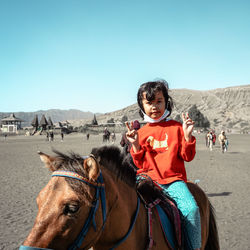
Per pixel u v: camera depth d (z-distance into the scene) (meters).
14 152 25.12
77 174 1.47
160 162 2.34
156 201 2.11
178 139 2.35
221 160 18.44
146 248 1.84
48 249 1.31
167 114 2.49
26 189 9.16
